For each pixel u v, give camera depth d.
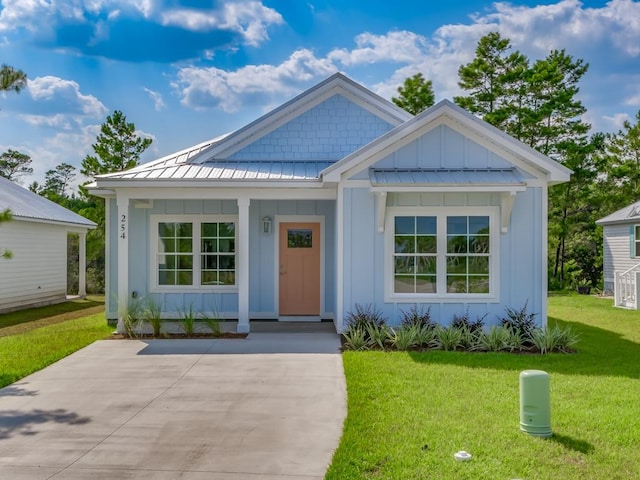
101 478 4.37
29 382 7.42
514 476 4.24
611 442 4.94
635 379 7.30
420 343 9.48
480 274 10.27
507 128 28.70
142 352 9.27
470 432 5.18
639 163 29.25
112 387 7.14
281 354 9.04
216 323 10.84
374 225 10.28
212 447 5.02
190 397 6.66
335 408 6.19
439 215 10.26
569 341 9.41
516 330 9.76
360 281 10.30
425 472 4.32
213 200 12.92
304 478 4.35
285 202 12.95
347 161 10.12
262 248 12.95
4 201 16.56
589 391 6.66
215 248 12.92
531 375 5.13
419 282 10.28
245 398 6.60
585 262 29.11
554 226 27.81
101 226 24.00
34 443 5.16
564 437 5.05
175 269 12.86
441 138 10.40
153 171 11.38
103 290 24.23
